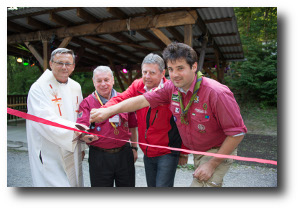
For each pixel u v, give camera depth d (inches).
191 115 68.2
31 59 417.7
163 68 86.7
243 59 446.0
